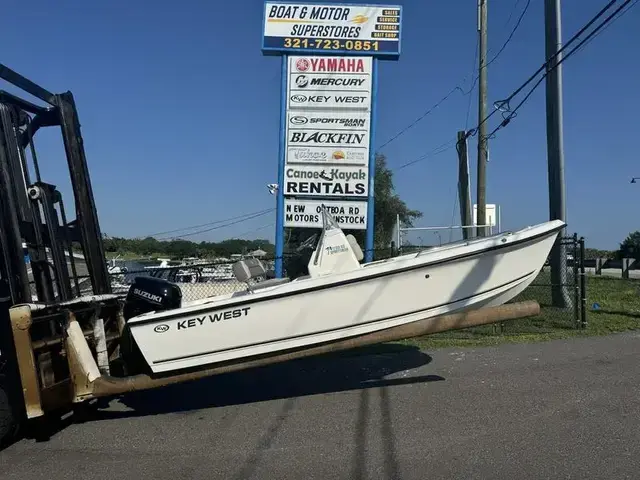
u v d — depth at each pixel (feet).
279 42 35.22
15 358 17.46
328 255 20.38
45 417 18.95
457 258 19.86
